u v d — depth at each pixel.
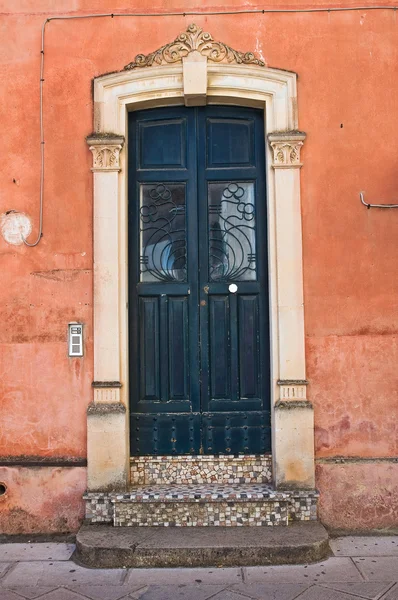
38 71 5.20
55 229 5.12
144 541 4.46
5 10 5.23
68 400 5.03
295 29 5.17
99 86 5.14
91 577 4.21
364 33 5.17
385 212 5.09
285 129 5.11
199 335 5.24
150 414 5.20
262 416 5.18
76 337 5.05
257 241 5.26
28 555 4.61
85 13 5.21
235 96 5.19
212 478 5.13
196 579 4.16
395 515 4.92
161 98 5.19
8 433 5.02
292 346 5.00
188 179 5.30
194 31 5.15
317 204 5.09
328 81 5.15
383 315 5.04
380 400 5.00
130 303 5.26
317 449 4.97
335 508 4.93
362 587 4.02
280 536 4.53
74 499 4.95
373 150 5.12
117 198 5.08
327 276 5.06
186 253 5.27
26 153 5.16
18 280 5.11
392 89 5.14
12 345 5.07
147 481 5.13
